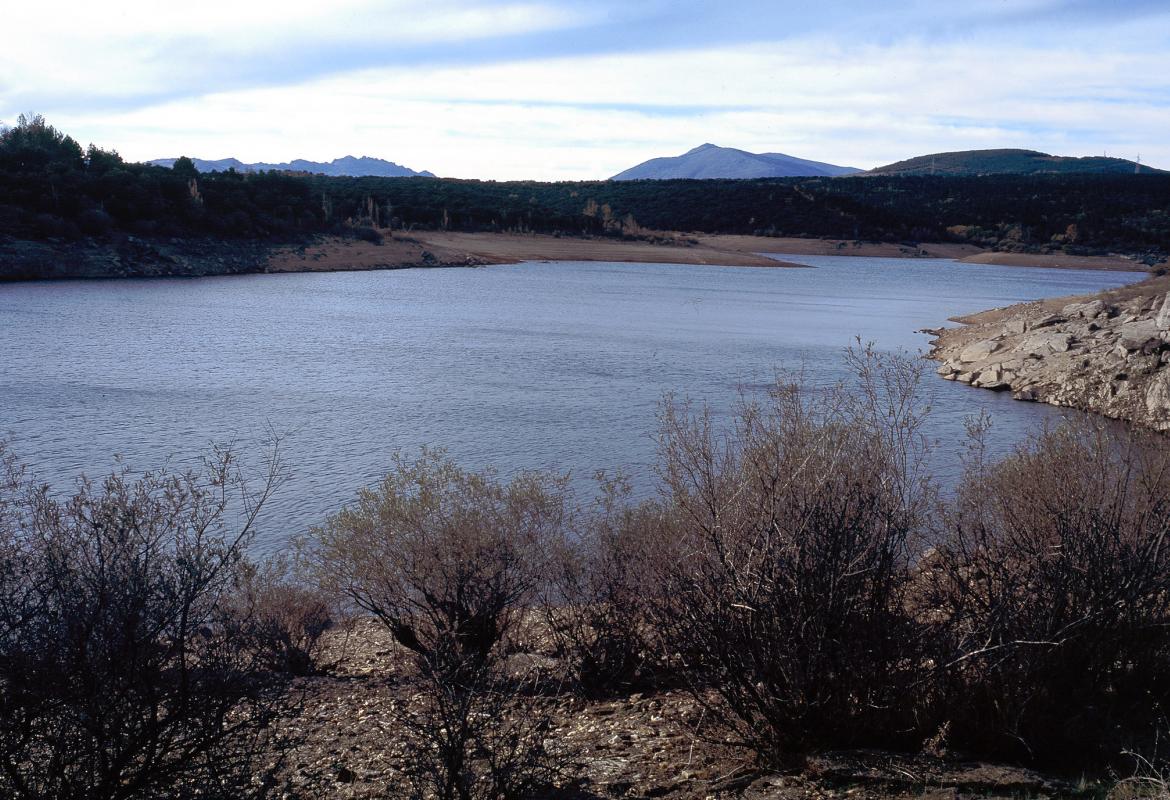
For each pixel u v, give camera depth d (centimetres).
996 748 569
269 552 1366
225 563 505
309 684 782
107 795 444
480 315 6469
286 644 835
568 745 620
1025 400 3203
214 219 11269
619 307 7419
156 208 10662
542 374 3719
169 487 819
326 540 889
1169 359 2972
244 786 486
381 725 656
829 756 552
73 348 4234
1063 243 18588
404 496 831
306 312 6406
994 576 601
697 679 615
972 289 10575
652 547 696
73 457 2130
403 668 828
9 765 434
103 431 2452
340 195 15925
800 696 554
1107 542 587
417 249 13125
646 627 786
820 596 543
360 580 823
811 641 546
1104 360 3198
